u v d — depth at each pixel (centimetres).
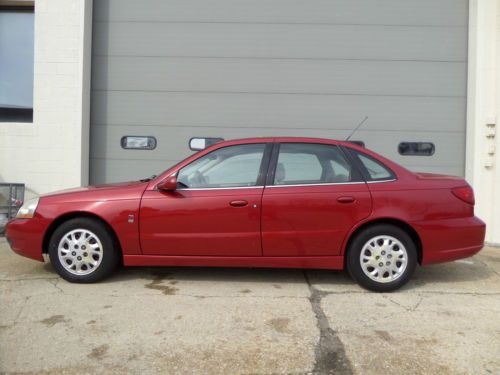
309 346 305
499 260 560
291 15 715
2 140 709
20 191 701
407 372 272
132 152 729
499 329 337
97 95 727
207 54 721
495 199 677
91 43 723
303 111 716
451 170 711
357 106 714
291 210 412
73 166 707
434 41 708
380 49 711
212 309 370
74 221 425
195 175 429
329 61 715
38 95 705
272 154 432
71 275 428
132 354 292
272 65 717
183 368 275
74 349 298
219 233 415
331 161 430
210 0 719
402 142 711
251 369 275
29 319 345
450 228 413
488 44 678
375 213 410
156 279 452
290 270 491
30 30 749
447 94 709
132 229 418
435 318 357
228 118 721
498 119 675
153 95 725
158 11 721
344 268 445
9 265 495
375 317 357
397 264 416
